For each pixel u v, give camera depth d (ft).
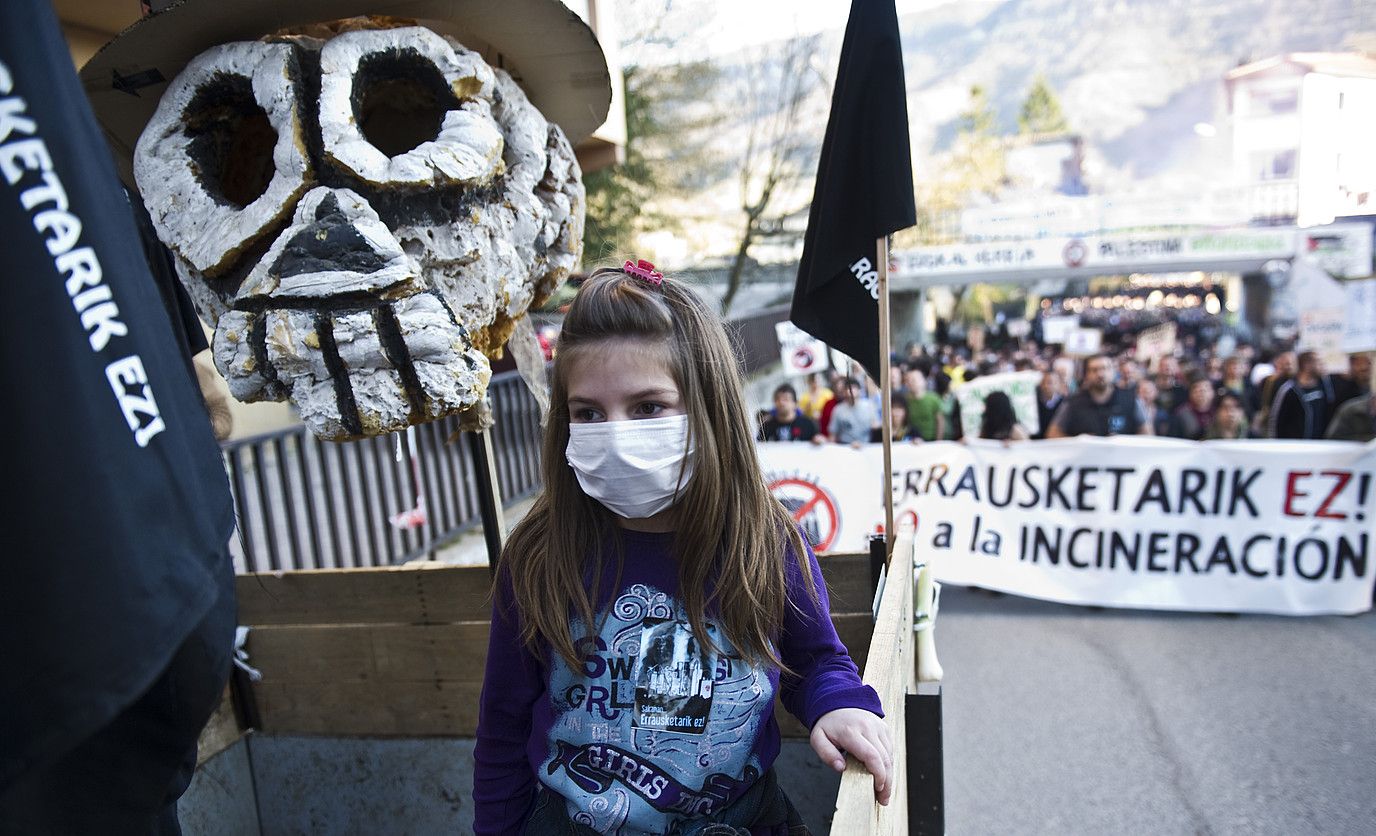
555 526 4.66
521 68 6.55
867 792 3.67
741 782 4.46
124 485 2.48
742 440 4.58
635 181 39.04
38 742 2.40
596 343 4.34
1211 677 14.99
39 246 2.32
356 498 24.29
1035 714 13.94
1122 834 10.77
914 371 25.04
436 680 8.73
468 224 5.39
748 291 42.52
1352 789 11.48
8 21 2.30
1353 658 15.52
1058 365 25.25
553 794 4.60
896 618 5.70
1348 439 23.53
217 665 3.39
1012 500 19.56
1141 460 18.67
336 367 4.83
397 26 5.58
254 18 5.34
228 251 4.98
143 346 2.61
